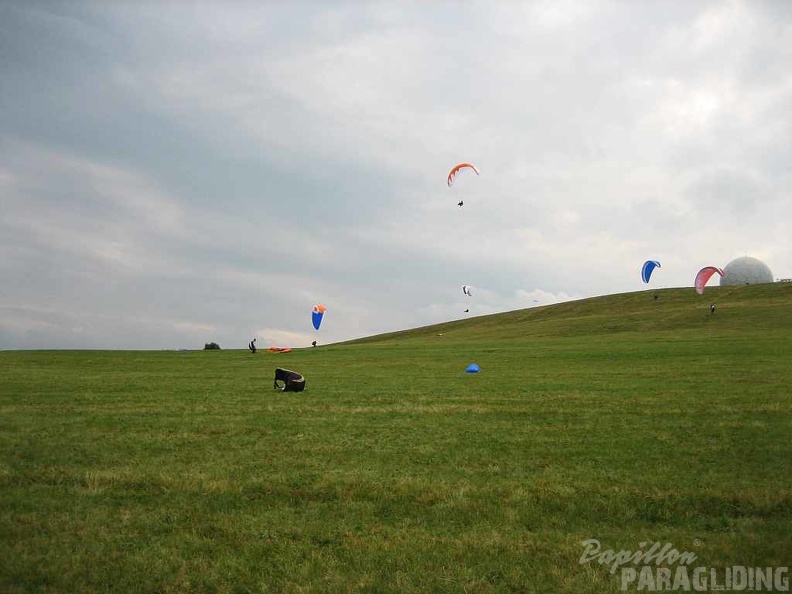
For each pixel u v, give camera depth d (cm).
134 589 830
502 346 6047
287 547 936
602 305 11531
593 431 1691
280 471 1319
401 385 2909
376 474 1288
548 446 1526
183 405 2269
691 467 1305
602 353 4594
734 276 13050
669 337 6119
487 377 3234
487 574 849
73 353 5838
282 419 1952
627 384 2705
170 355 5759
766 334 5775
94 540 968
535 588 816
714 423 1748
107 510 1096
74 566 882
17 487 1227
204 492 1184
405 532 982
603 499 1112
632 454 1424
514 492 1152
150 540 970
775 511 1048
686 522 1019
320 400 2378
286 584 832
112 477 1269
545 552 910
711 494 1112
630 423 1789
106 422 1917
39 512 1085
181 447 1559
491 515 1050
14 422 1919
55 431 1770
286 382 2714
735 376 2852
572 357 4434
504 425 1811
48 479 1269
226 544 955
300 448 1536
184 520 1049
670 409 1995
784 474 1237
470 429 1758
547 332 8662
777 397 2172
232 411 2120
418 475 1279
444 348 6069
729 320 7788
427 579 836
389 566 873
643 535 966
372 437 1662
